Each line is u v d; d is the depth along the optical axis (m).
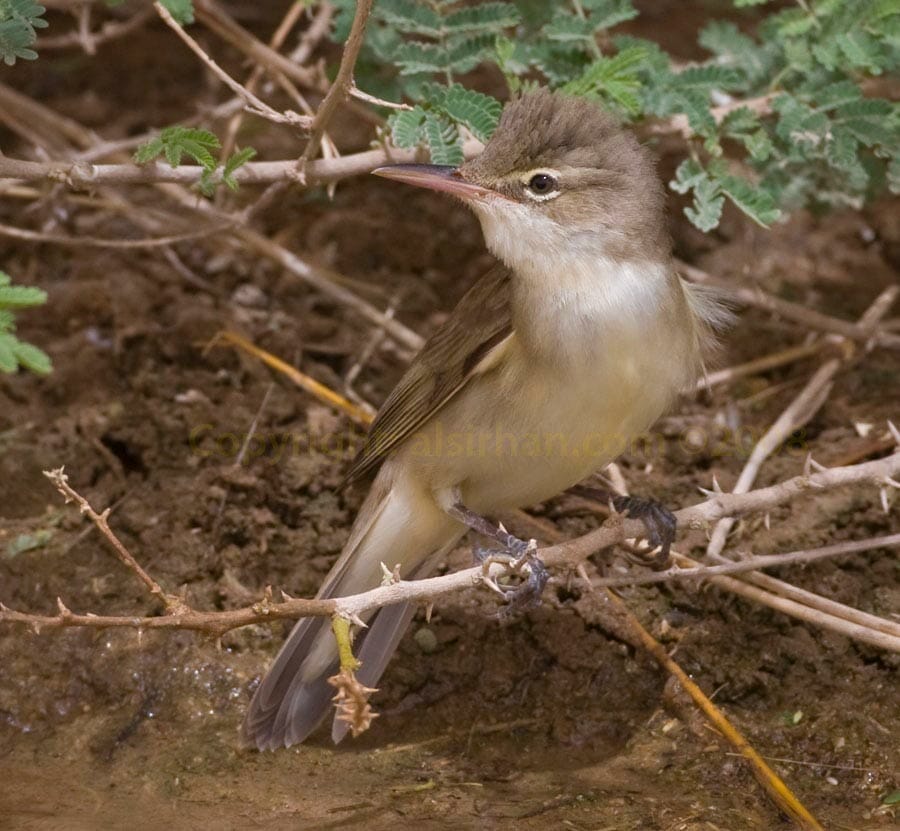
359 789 9.02
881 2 10.39
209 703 9.78
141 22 14.81
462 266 14.08
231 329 12.70
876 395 12.36
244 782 9.10
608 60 9.73
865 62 10.32
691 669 9.91
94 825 8.52
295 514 11.31
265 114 9.45
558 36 10.57
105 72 16.06
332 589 9.64
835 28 10.62
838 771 9.09
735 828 8.52
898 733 9.39
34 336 12.70
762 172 11.21
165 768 9.23
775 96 10.79
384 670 9.84
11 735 9.61
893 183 10.55
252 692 9.84
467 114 9.77
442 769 9.27
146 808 8.79
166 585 10.61
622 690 9.84
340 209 14.41
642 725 9.59
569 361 8.56
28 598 10.48
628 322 8.54
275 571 10.96
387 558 9.69
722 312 9.59
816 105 10.59
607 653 10.03
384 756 9.40
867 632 9.37
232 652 10.15
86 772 9.22
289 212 14.32
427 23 10.44
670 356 8.73
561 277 8.63
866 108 10.38
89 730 9.61
